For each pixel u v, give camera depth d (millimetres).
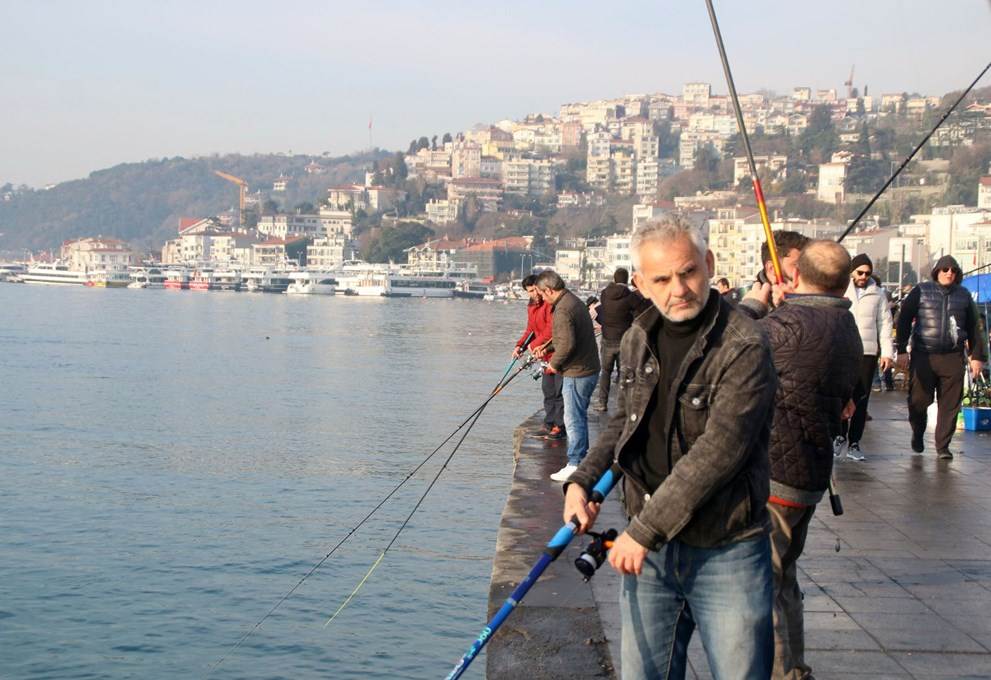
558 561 6598
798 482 4074
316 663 9195
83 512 15180
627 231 186375
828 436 4109
